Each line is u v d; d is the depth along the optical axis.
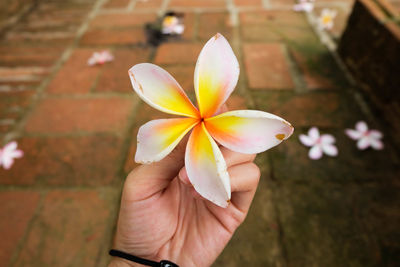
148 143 0.18
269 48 0.78
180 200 0.30
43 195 0.50
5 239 0.46
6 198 0.50
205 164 0.17
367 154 0.54
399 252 0.43
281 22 0.88
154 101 0.18
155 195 0.26
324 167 0.52
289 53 0.76
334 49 0.77
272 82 0.68
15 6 0.95
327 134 0.57
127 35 0.85
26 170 0.53
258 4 0.98
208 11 0.95
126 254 0.27
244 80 0.68
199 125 0.19
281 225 0.46
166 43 0.81
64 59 0.77
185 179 0.20
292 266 0.42
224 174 0.16
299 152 0.54
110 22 0.91
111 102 0.65
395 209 0.47
